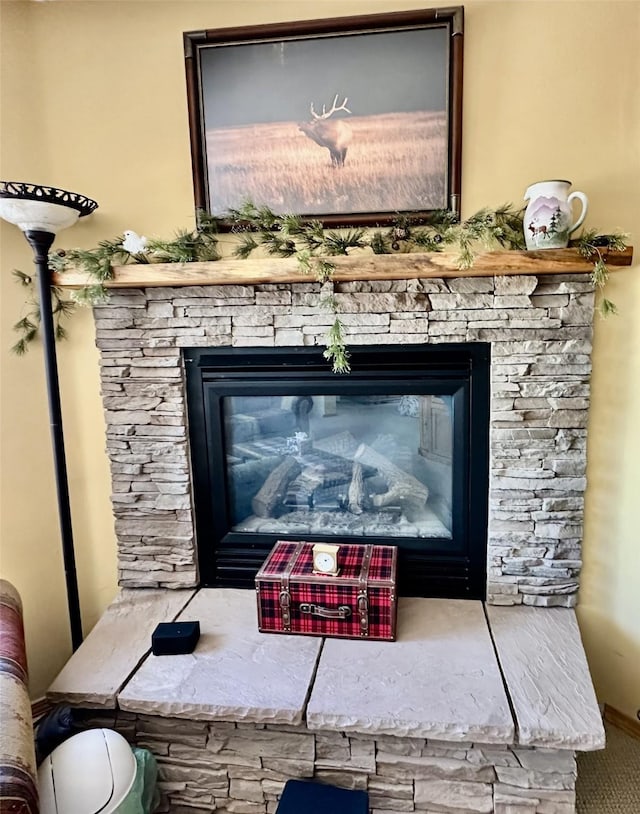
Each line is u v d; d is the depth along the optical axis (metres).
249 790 1.40
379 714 1.26
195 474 1.79
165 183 1.66
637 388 1.54
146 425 1.75
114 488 1.80
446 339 1.58
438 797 1.32
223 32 1.55
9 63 1.59
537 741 1.21
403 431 1.79
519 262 1.34
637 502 1.58
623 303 1.52
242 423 1.83
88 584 1.86
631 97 1.46
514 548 1.66
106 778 1.20
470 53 1.50
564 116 1.50
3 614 1.39
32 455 1.73
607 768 1.57
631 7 1.43
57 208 1.41
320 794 1.26
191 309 1.66
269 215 1.47
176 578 1.83
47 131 1.66
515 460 1.62
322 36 1.53
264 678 1.39
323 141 1.58
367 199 1.59
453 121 1.52
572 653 1.45
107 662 1.47
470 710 1.26
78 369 1.77
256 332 1.64
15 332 1.67
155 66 1.62
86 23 1.61
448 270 1.38
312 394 1.70
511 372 1.57
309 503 1.86
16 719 1.06
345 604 1.51
